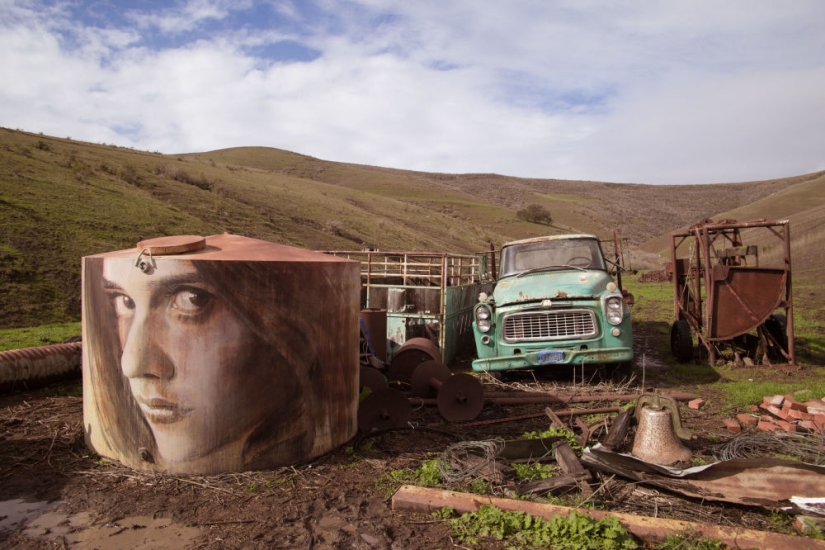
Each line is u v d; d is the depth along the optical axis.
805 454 4.56
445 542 3.32
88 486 4.12
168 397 4.22
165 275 4.16
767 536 3.18
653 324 14.06
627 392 6.77
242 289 4.20
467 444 4.67
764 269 8.41
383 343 8.23
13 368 6.70
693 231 9.29
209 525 3.55
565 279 7.66
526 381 7.56
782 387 6.75
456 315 9.44
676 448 4.38
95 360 4.55
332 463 4.57
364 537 3.37
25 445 4.95
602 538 3.23
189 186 41.16
